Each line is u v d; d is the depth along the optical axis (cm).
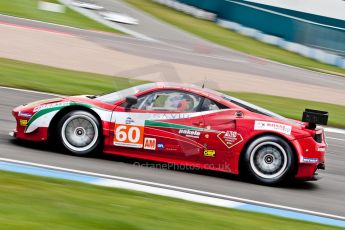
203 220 2228
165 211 2281
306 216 2655
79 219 1969
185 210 2355
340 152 4278
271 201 2817
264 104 5797
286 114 5462
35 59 6594
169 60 8106
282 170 3067
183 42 10581
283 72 9125
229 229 2155
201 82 6675
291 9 14500
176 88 3159
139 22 12069
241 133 3064
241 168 3117
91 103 3091
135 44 9281
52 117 3055
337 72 10881
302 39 12250
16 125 3447
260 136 3069
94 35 9588
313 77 9262
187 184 2883
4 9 10619
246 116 3102
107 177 2769
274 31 12756
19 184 2347
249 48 11469
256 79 7750
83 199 2267
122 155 3084
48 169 2741
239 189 2944
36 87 5081
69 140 3062
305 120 3133
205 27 13075
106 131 3050
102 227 1917
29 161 2827
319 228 2423
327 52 11994
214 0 14188
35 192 2256
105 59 7350
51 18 10662
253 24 13188
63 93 5047
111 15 12131
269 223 2361
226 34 12712
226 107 3133
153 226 2022
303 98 6788
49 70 5981
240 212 2506
